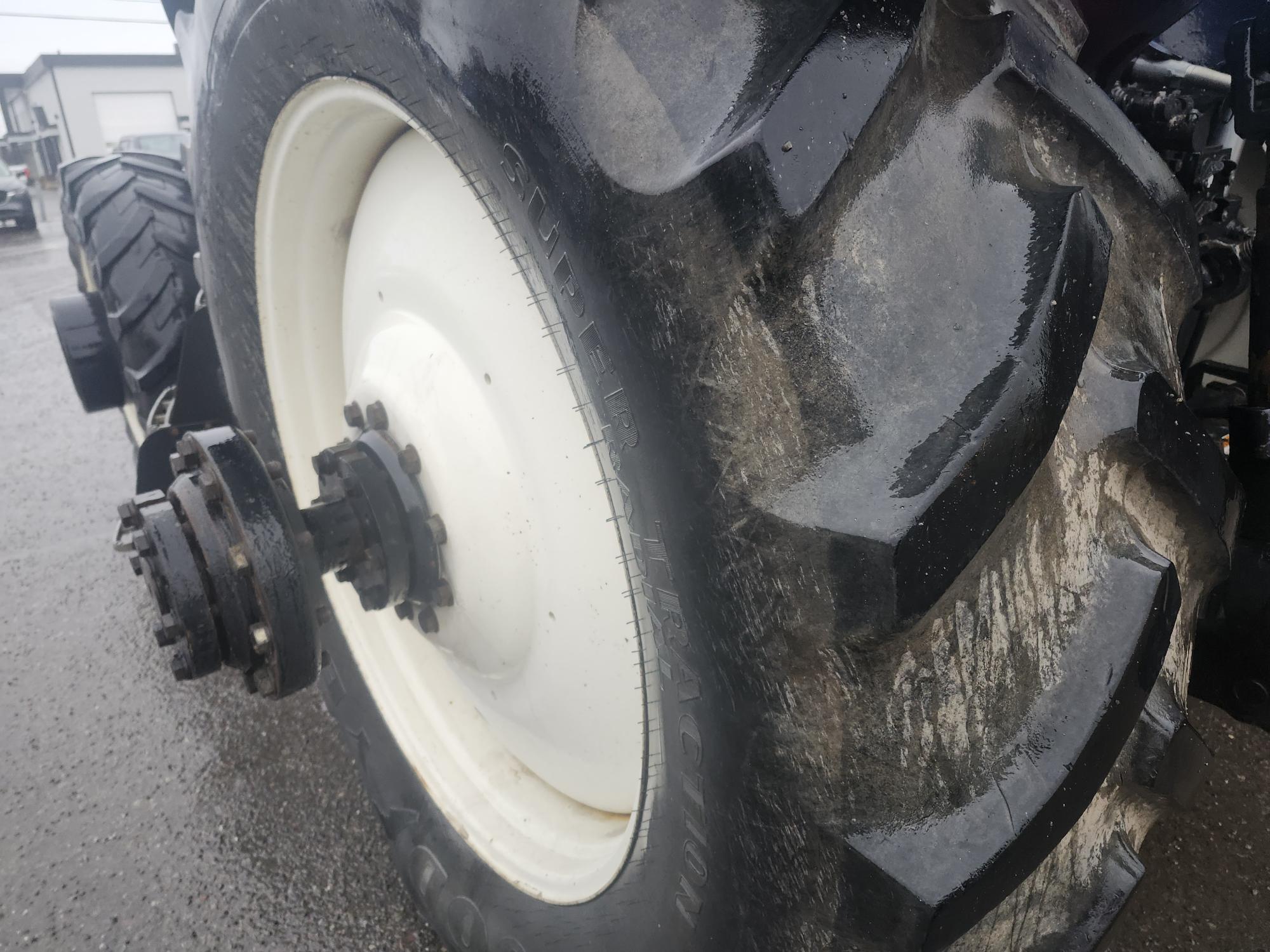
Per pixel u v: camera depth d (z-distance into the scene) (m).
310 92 1.15
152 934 1.72
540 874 1.33
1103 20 1.08
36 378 6.06
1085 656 0.74
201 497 1.16
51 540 3.51
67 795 2.09
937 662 0.69
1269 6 1.12
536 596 1.16
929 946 0.70
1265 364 1.18
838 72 0.60
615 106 0.67
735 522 0.67
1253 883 1.60
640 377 0.70
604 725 1.17
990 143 0.72
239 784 2.09
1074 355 0.64
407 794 1.63
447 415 1.19
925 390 0.62
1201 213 1.41
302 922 1.72
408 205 1.24
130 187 2.51
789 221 0.59
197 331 2.12
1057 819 0.71
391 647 1.75
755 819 0.77
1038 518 0.73
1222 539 0.92
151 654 2.66
